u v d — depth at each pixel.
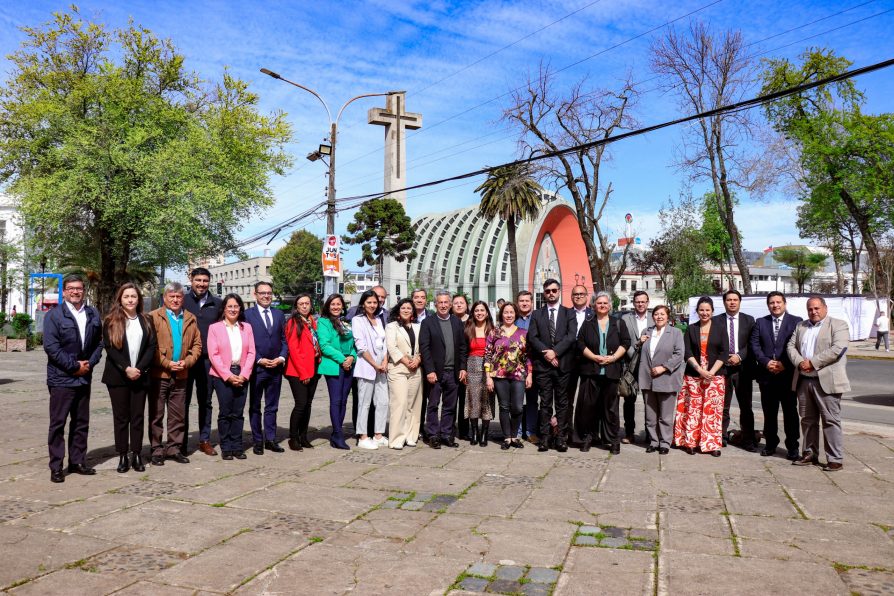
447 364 7.68
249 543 4.27
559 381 7.42
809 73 29.91
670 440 7.32
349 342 7.67
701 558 4.00
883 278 43.56
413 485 5.86
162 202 27.45
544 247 86.38
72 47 28.80
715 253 59.38
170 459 6.95
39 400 11.34
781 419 10.09
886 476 6.19
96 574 3.73
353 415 8.12
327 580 3.67
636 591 3.53
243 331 7.02
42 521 4.70
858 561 3.96
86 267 33.88
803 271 88.31
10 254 38.12
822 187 32.22
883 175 30.17
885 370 19.27
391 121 57.84
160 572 3.77
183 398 6.85
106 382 6.25
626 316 7.84
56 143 28.33
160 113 28.56
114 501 5.25
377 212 55.47
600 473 6.35
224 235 30.94
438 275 79.25
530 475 6.26
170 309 6.73
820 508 5.10
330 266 19.70
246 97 30.97
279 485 5.84
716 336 7.27
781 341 7.05
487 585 3.61
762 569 3.83
